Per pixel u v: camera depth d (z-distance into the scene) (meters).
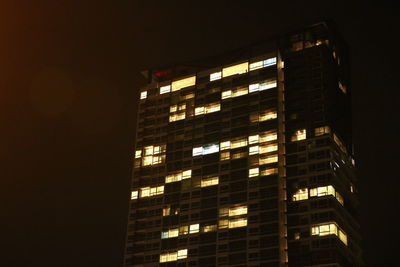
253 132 179.75
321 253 157.88
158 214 185.00
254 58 191.25
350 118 191.25
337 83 188.50
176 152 191.38
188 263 172.25
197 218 177.12
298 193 167.38
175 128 195.62
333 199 163.62
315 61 184.38
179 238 177.38
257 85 186.25
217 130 186.75
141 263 180.62
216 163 181.88
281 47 194.25
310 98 179.12
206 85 196.38
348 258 164.25
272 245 162.00
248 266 162.62
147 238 183.25
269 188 169.75
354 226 174.50
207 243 171.88
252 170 174.62
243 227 168.38
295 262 159.62
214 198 177.12
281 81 185.62
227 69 194.88
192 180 183.75
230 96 189.75
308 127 174.88
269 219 165.75
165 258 177.12
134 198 191.50
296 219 164.50
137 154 198.50
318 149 170.75
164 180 189.25
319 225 161.12
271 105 180.88
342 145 178.88
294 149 173.75
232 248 167.25
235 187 175.00
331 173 166.62
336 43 196.12
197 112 193.88
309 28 194.50
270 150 174.75
